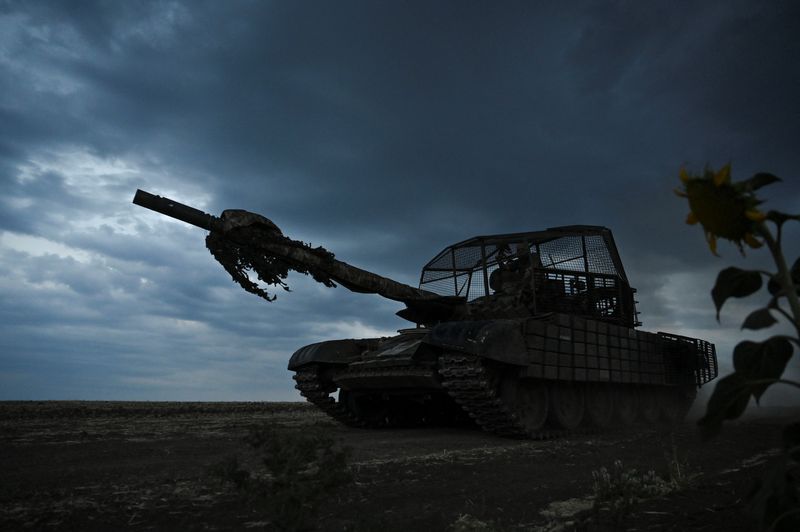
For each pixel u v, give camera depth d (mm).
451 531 4633
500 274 16641
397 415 17906
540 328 14156
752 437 12133
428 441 12680
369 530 4543
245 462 8805
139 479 7465
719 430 1645
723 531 3629
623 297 18453
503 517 5137
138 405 28938
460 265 17281
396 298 13586
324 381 16812
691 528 3797
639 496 5465
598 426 16625
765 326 1510
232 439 12461
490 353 12477
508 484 6844
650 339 19219
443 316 15500
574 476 7465
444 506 5609
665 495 5395
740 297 1604
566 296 16406
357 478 7301
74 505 5895
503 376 13477
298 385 16859
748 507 1795
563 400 15492
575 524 4477
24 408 23312
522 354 13289
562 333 14953
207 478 7340
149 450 10508
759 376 1619
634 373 17969
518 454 9977
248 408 27172
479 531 4605
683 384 21062
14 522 5215
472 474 7652
